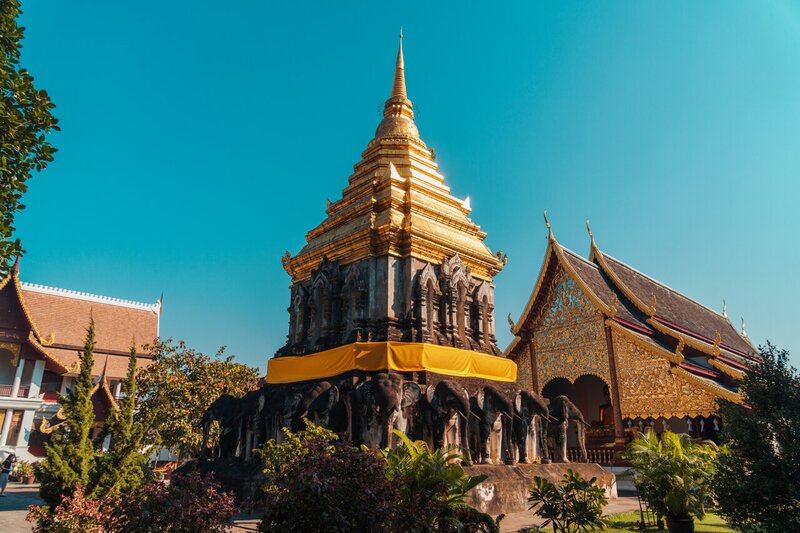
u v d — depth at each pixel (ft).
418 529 25.31
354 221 65.72
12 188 31.40
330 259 65.77
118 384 151.94
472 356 59.36
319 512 23.09
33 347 133.08
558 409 65.00
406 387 51.24
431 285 60.70
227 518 26.91
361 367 54.60
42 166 32.42
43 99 31.65
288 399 53.98
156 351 105.29
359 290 59.72
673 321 112.78
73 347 148.25
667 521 41.60
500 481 48.52
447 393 50.78
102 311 160.45
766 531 31.48
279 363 63.00
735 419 34.14
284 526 23.75
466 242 67.97
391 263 59.93
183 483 27.30
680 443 44.14
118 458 45.83
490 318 68.18
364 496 23.66
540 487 35.96
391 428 47.67
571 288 105.70
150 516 25.45
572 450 100.63
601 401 120.16
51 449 44.98
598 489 35.70
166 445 94.84
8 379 136.26
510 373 64.08
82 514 34.35
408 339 56.90
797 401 32.30
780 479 30.83
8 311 130.41
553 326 107.34
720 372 97.09
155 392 99.71
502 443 56.18
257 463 52.75
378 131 79.46
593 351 100.12
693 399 85.87
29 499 73.97
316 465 24.57
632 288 116.26
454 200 72.23
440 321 61.52
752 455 32.99
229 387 101.55
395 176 67.21
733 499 32.76
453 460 48.44
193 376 101.65
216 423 92.12
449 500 29.86
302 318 65.92
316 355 58.95
